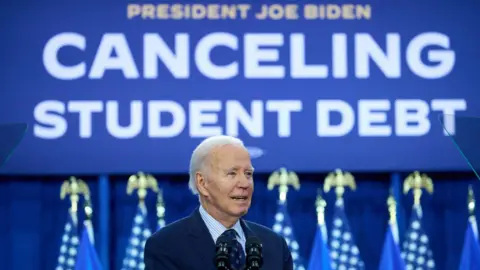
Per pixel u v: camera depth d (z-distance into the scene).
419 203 15.51
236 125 15.38
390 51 15.52
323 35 15.51
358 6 15.55
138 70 15.41
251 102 15.41
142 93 15.37
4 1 15.41
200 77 15.41
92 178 15.60
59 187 15.61
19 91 15.31
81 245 14.88
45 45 15.40
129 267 15.22
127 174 15.38
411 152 15.38
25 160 15.23
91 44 15.41
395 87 15.48
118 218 15.65
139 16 15.47
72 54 15.41
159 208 15.31
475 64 15.55
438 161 15.38
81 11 15.45
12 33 15.40
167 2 15.50
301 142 15.38
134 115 15.33
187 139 15.34
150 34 15.44
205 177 7.80
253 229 8.12
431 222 15.74
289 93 15.43
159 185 15.66
